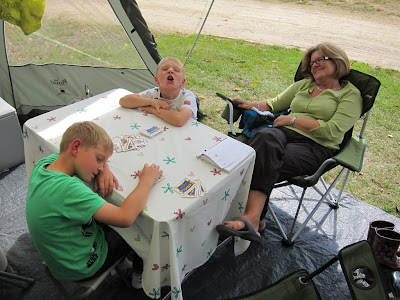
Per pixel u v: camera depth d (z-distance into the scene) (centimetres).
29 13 160
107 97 212
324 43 229
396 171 310
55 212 128
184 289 194
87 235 141
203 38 632
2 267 189
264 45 625
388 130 379
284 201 264
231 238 222
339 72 226
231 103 240
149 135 174
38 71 321
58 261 136
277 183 223
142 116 193
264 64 534
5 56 304
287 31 711
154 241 133
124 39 323
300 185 208
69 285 189
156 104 195
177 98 206
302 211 256
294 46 634
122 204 132
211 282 199
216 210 158
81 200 128
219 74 481
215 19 757
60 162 138
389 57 612
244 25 732
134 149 165
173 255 137
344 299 197
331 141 225
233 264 211
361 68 549
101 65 335
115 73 342
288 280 183
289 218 249
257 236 181
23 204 243
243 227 178
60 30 308
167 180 147
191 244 154
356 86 231
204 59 529
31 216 131
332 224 246
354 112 222
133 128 181
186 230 144
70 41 315
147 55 334
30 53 311
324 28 740
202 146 171
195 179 149
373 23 786
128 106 200
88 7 302
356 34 715
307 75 248
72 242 135
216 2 882
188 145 171
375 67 563
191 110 196
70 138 135
